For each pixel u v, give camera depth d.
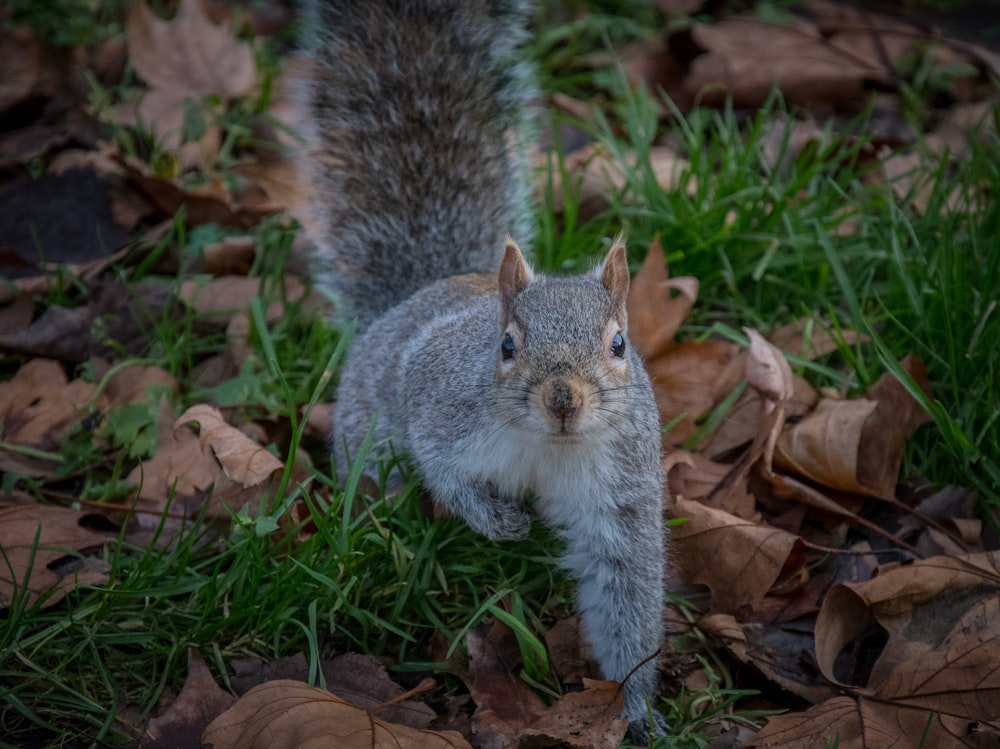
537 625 5.35
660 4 10.34
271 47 9.80
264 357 6.82
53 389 6.49
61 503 5.96
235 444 5.64
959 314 6.44
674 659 5.40
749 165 7.88
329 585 5.02
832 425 6.04
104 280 7.17
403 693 4.83
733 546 5.55
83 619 5.07
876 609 5.22
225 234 7.70
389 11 7.34
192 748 4.48
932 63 9.47
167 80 8.76
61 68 8.90
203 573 5.49
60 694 4.84
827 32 9.69
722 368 6.51
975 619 5.07
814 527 6.04
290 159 8.31
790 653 5.38
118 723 4.75
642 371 5.42
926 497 6.05
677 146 8.52
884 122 9.00
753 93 9.02
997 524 5.81
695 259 7.34
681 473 6.10
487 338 5.26
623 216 7.53
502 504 5.26
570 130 8.96
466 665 5.11
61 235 7.69
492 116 7.21
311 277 7.50
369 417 6.05
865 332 6.69
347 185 7.12
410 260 6.92
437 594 5.50
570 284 5.05
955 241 7.12
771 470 6.00
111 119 8.45
